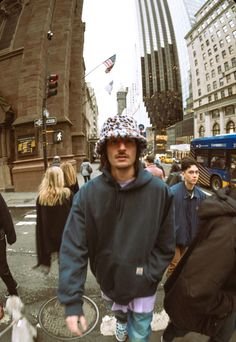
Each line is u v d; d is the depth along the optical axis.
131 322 2.13
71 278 1.74
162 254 2.02
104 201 1.87
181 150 53.25
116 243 1.87
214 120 79.75
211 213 1.63
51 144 21.61
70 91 32.97
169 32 170.00
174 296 1.78
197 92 87.38
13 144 18.95
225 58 73.38
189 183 3.66
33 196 15.00
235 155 14.30
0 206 3.67
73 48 33.19
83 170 18.42
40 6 18.75
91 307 3.68
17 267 5.26
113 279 1.95
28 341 2.23
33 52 18.11
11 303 2.36
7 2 21.11
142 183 1.84
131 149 1.83
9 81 19.12
